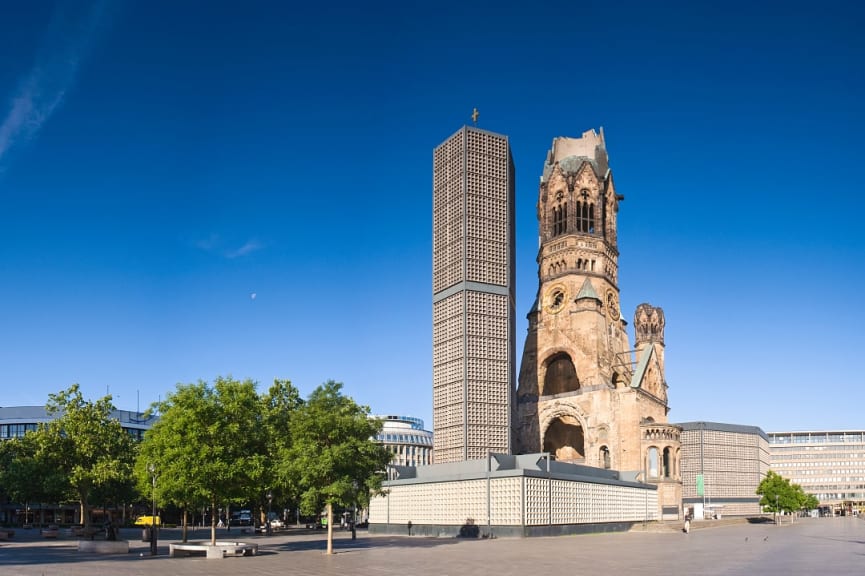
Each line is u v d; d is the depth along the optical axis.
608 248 158.38
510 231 131.12
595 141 164.62
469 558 57.16
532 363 154.88
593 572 45.62
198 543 71.06
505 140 131.25
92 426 91.94
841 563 52.41
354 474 65.44
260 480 69.06
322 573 45.56
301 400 109.75
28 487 100.56
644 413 147.88
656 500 130.50
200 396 67.38
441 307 126.69
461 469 97.94
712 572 45.53
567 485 98.50
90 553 64.38
